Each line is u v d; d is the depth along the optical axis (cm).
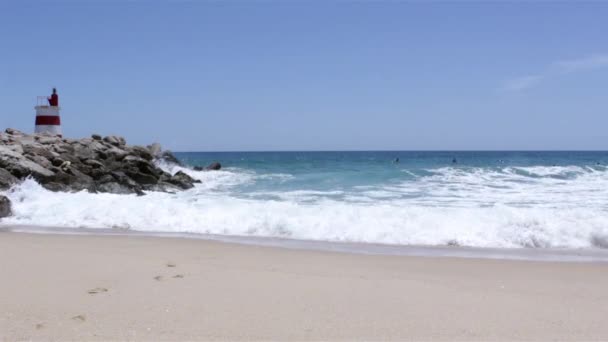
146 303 650
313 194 2053
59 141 2934
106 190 2322
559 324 598
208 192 2317
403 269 897
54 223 1498
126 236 1271
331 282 779
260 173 3350
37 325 566
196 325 574
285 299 679
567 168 2952
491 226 1272
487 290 750
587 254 1076
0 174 2005
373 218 1362
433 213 1401
